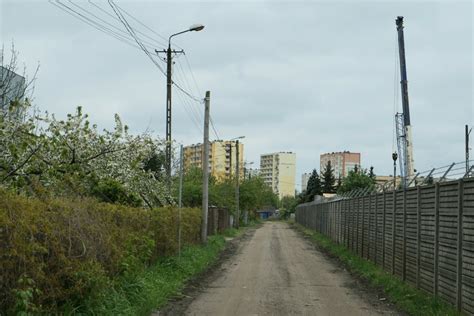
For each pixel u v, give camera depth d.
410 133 25.81
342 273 17.23
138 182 16.53
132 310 8.91
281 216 127.50
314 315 9.98
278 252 25.55
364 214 21.19
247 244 31.52
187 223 20.38
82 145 12.69
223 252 25.06
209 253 21.84
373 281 14.73
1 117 10.50
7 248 6.17
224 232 42.12
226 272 16.78
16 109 11.24
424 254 12.24
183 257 16.83
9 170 10.42
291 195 136.25
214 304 10.91
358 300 11.84
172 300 11.20
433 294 11.38
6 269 6.17
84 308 7.88
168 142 16.80
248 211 81.94
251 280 14.91
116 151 13.73
